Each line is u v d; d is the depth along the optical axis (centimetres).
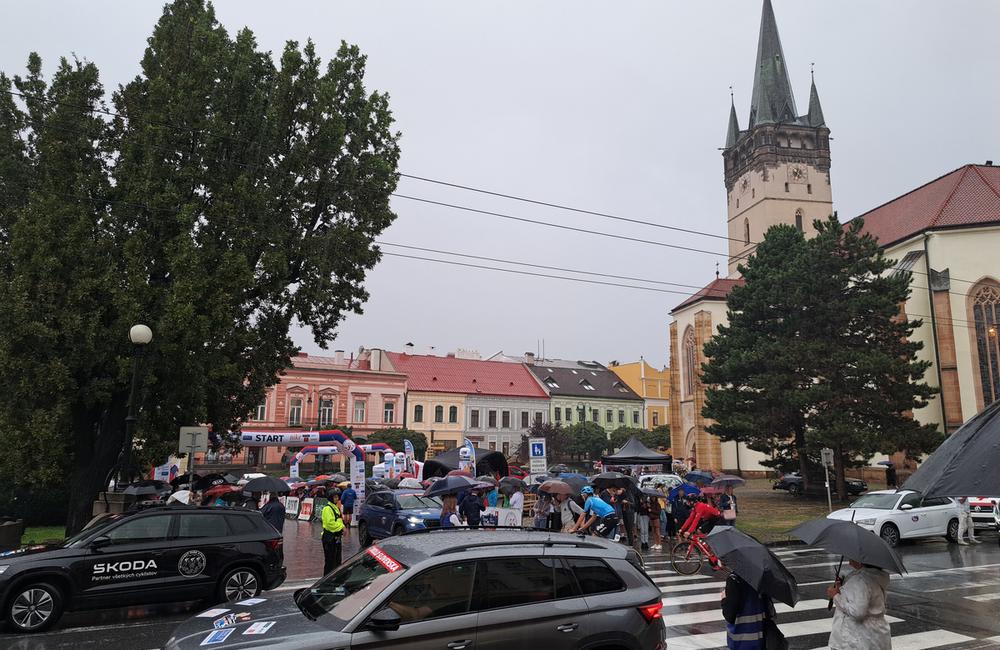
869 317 3241
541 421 7275
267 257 2003
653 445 7300
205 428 1698
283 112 2167
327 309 2392
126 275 1788
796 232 3853
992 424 470
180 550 1038
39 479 1755
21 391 1705
